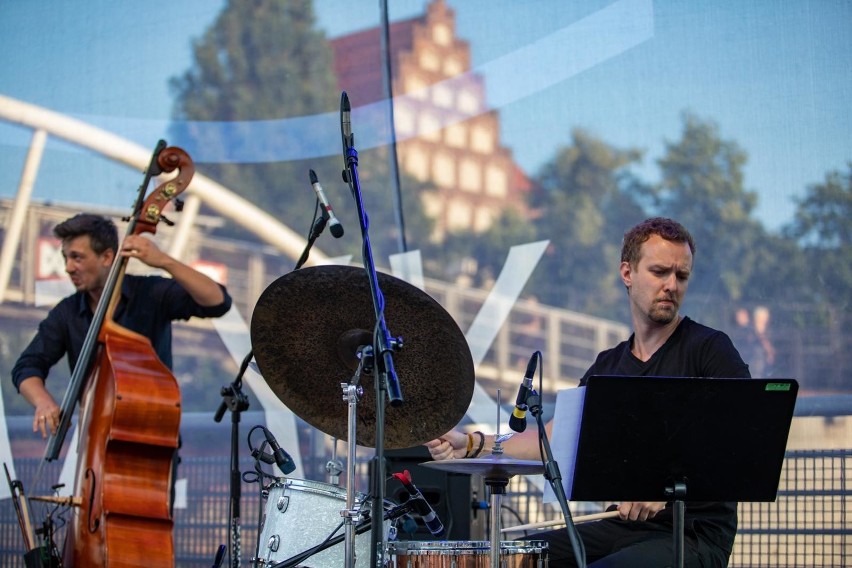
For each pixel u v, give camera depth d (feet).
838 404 31.91
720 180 34.04
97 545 25.70
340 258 37.70
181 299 30.96
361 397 22.88
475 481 30.09
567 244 35.45
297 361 23.45
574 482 21.76
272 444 25.50
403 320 21.94
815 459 31.89
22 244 39.09
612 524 26.73
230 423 36.94
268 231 38.32
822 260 32.73
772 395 21.50
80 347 31.09
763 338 32.91
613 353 28.22
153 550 25.66
